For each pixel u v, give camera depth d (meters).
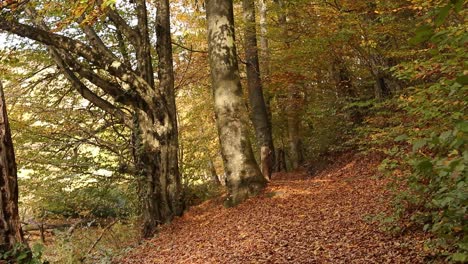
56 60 13.52
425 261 5.47
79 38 15.13
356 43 13.19
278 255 7.27
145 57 13.45
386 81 14.78
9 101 14.23
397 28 11.39
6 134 6.70
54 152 14.34
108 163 14.48
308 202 10.82
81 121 15.20
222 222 11.01
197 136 20.52
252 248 8.06
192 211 13.16
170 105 13.38
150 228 12.64
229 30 12.77
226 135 12.57
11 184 6.68
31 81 14.45
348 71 16.59
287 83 17.78
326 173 16.39
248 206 11.60
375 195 9.62
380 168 6.35
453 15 6.49
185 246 9.80
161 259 9.24
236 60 12.85
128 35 13.48
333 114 16.98
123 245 11.94
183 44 19.22
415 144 3.20
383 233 6.90
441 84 5.40
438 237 5.37
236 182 12.37
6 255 6.31
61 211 14.88
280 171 22.17
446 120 5.52
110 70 12.49
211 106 22.31
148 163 13.02
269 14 19.22
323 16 13.14
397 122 9.81
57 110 14.84
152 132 13.00
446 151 4.22
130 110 14.16
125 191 15.17
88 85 15.70
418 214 6.44
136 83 12.59
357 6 12.38
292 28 15.46
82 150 14.67
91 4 8.34
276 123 22.23
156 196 12.83
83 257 10.04
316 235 7.88
